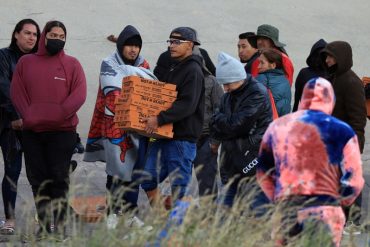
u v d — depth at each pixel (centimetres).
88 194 2092
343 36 3903
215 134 1873
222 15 3969
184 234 1291
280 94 2033
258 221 1365
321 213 1400
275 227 1357
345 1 4284
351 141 1409
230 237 1304
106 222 1340
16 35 2055
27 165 1944
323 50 1988
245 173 1833
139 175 2034
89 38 3659
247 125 1825
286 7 4138
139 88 1948
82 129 2972
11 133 2017
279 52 2073
